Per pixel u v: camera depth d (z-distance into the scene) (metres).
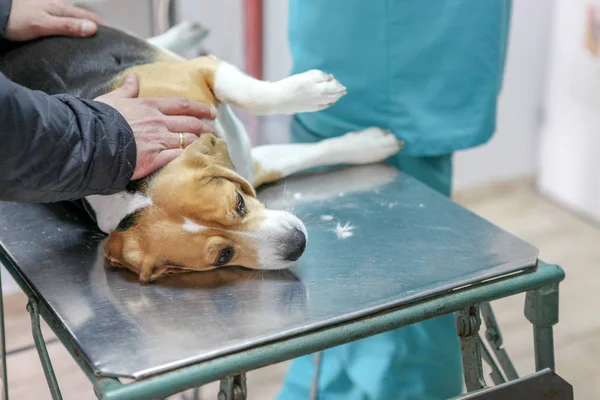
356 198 1.37
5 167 0.97
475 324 1.12
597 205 2.76
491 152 2.90
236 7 2.32
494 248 1.20
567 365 2.15
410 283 1.11
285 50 2.47
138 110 1.15
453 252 1.19
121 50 1.41
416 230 1.26
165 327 1.02
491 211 2.86
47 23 1.39
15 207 1.30
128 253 1.11
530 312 1.17
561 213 2.85
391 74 1.50
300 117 1.63
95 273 1.14
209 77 1.34
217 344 0.98
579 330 2.28
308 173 1.47
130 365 0.94
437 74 1.49
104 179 1.04
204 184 1.11
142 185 1.12
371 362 1.61
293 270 1.15
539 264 1.16
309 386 1.77
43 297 1.08
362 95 1.53
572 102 2.73
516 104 2.84
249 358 0.97
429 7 1.44
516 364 2.13
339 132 1.57
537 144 2.94
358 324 1.04
